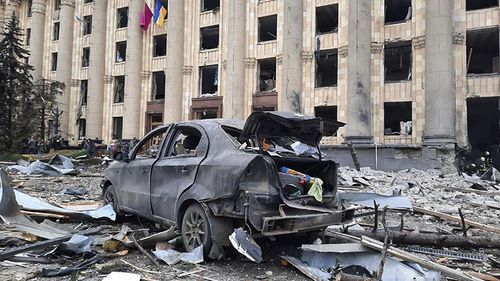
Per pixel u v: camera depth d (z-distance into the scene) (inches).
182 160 201.9
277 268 171.6
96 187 464.4
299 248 197.5
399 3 1002.7
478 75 832.9
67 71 1466.5
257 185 165.3
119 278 149.6
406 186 523.5
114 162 270.5
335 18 1093.8
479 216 330.6
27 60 1547.7
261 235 172.7
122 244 191.2
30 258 172.6
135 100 1263.5
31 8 1600.6
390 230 217.6
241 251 155.3
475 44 955.3
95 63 1359.5
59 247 178.1
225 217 174.7
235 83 1075.9
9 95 985.5
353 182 562.6
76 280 151.9
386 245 150.9
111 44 1378.0
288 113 183.5
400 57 1004.6
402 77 1095.6
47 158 844.0
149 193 219.6
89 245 187.2
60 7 1508.4
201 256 172.9
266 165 167.5
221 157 179.9
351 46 920.3
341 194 302.8
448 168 781.9
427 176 694.5
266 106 1059.9
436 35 825.5
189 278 157.4
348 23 944.9
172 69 1174.3
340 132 954.7
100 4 1374.3
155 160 221.8
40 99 1064.2
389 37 924.6
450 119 807.1
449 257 194.4
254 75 1090.7
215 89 1245.1
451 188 514.6
